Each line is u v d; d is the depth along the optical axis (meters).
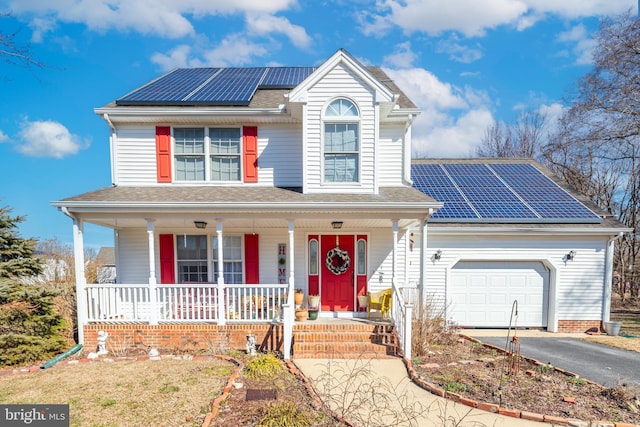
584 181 23.77
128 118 10.05
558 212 11.45
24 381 6.45
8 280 8.70
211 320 8.83
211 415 4.90
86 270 17.11
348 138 9.67
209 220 9.15
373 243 10.72
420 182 13.26
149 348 8.61
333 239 10.73
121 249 10.59
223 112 9.95
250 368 6.79
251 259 10.69
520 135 33.03
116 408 5.29
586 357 8.18
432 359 7.75
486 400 5.52
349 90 9.56
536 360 7.60
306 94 9.52
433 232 11.10
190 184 10.29
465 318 11.41
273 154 10.48
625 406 5.32
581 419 4.92
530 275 11.38
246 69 14.84
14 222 9.62
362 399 5.08
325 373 6.22
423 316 8.79
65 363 7.48
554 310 11.16
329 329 8.63
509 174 13.96
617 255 23.62
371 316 10.14
